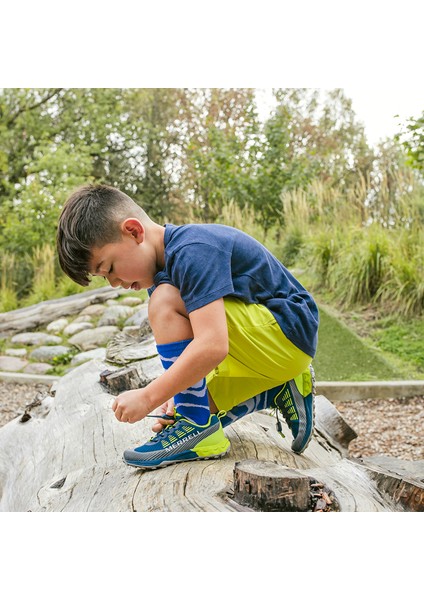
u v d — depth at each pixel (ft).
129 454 5.53
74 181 22.12
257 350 5.60
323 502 4.68
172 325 5.36
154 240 5.58
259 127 21.08
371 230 17.80
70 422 7.87
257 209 20.81
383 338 15.56
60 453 7.08
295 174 20.47
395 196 18.80
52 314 19.34
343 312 16.74
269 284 5.86
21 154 23.62
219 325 5.18
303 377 6.23
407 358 14.83
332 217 19.56
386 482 5.27
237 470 4.74
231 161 20.85
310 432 6.24
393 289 16.42
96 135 23.20
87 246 5.30
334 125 20.49
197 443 5.57
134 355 9.66
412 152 17.17
